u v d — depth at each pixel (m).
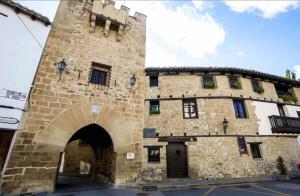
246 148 11.28
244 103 12.71
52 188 6.29
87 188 7.30
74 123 7.27
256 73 13.35
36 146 6.36
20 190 5.76
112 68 8.95
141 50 10.23
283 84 15.06
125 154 8.00
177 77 12.86
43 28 7.54
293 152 12.59
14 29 6.82
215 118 11.66
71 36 8.37
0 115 5.94
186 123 11.59
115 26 9.62
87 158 16.72
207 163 10.65
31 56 7.00
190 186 8.38
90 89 8.05
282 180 9.26
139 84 9.47
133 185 7.71
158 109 12.31
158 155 11.14
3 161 5.74
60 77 7.52
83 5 9.20
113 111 8.28
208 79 12.93
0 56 6.33
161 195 6.54
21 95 6.46
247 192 6.93
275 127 12.39
